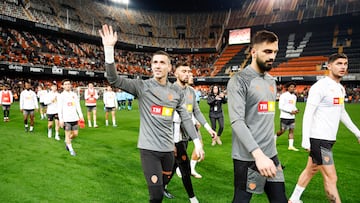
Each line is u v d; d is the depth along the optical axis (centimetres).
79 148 756
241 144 239
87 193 429
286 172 554
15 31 3356
